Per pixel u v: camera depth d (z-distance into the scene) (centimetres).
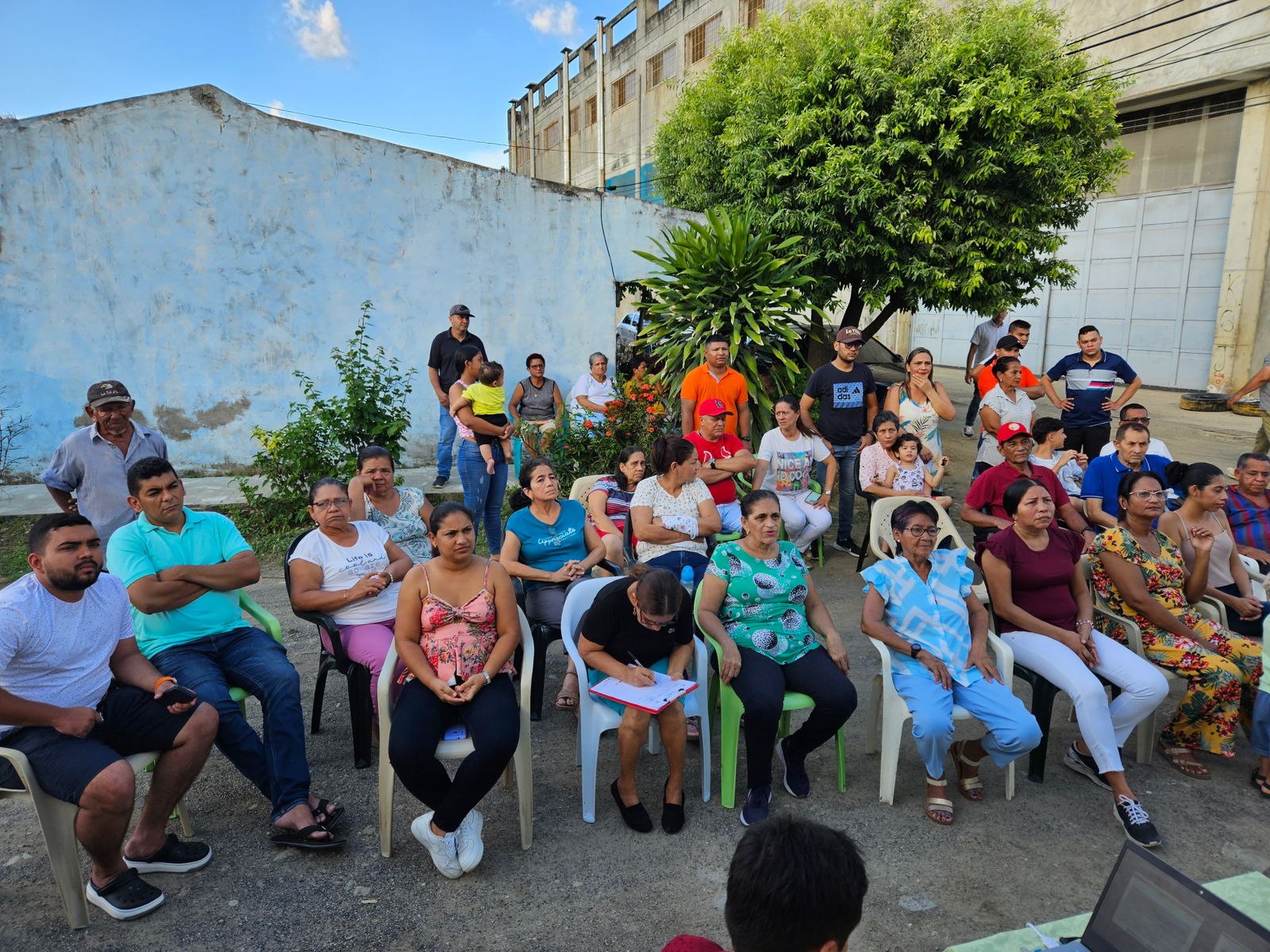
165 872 309
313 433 742
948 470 963
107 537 437
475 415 631
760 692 344
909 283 908
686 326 814
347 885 306
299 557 390
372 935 280
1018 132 834
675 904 298
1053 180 862
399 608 337
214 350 863
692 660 376
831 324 1224
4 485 816
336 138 861
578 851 329
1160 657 392
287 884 305
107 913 287
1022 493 382
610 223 971
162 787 299
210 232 842
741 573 374
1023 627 393
